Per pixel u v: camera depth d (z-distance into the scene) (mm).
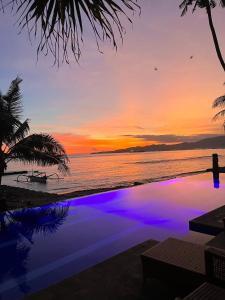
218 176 13664
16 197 13461
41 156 12445
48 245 5070
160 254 2969
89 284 3201
